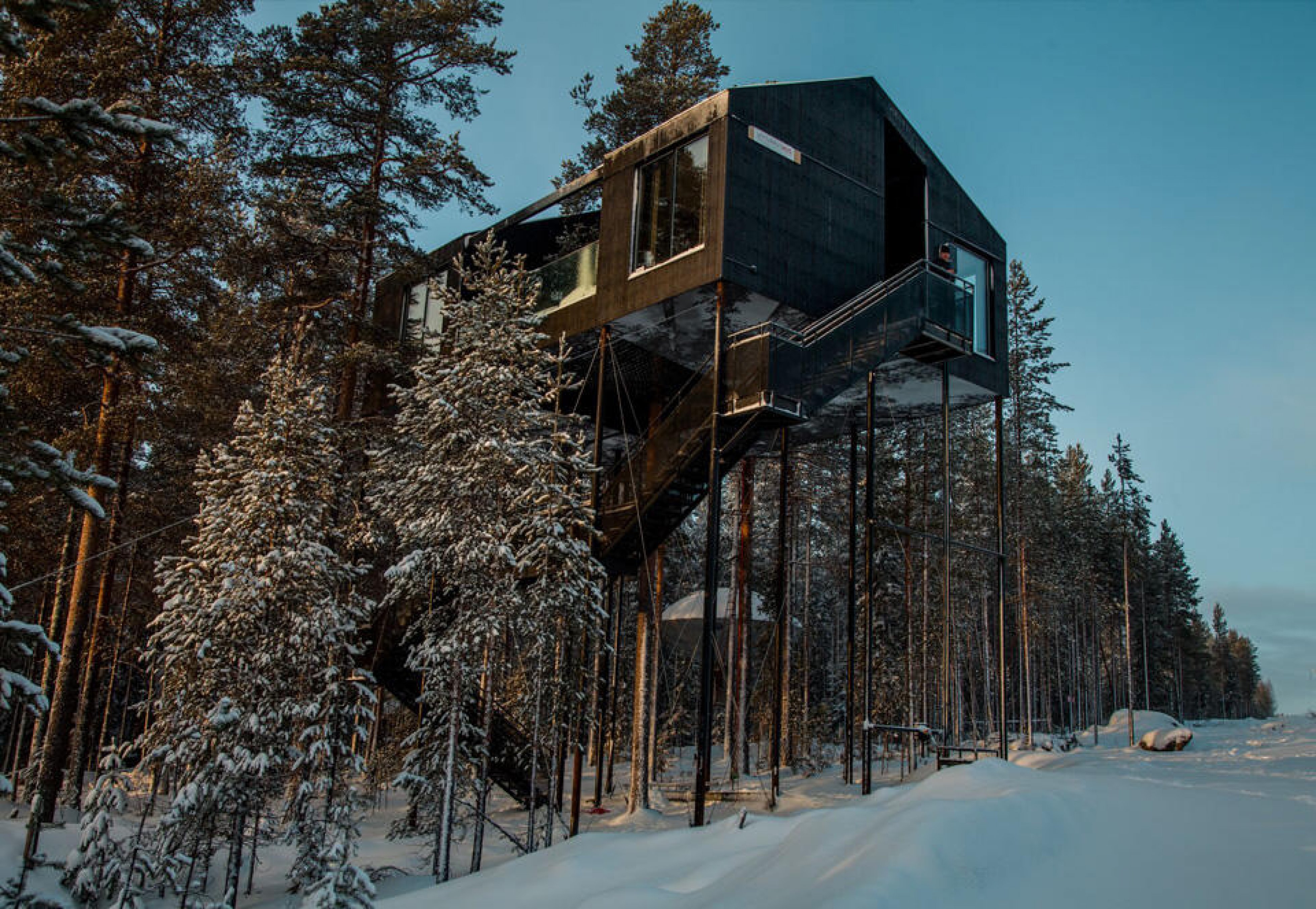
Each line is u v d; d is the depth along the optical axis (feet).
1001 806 31.04
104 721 97.96
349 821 49.96
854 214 69.15
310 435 57.11
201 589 54.24
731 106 61.77
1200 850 29.58
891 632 116.26
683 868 37.32
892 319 65.82
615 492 64.75
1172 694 231.91
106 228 33.71
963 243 78.48
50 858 46.70
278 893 53.21
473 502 55.42
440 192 78.28
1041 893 26.35
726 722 96.37
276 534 54.03
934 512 113.39
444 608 57.72
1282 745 90.89
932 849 27.30
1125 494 158.92
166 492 81.92
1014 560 126.93
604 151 108.37
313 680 55.57
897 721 110.73
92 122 31.48
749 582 92.27
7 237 32.83
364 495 68.23
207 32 68.90
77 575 58.39
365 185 76.69
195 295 66.33
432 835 61.05
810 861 30.94
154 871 44.45
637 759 70.64
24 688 32.60
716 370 57.98
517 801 75.10
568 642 57.62
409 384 78.48
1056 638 175.42
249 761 48.57
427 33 76.38
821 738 115.85
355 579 60.90
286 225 70.69
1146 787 36.88
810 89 67.46
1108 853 29.40
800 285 63.87
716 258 59.62
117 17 62.08
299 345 65.21
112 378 60.08
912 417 87.56
